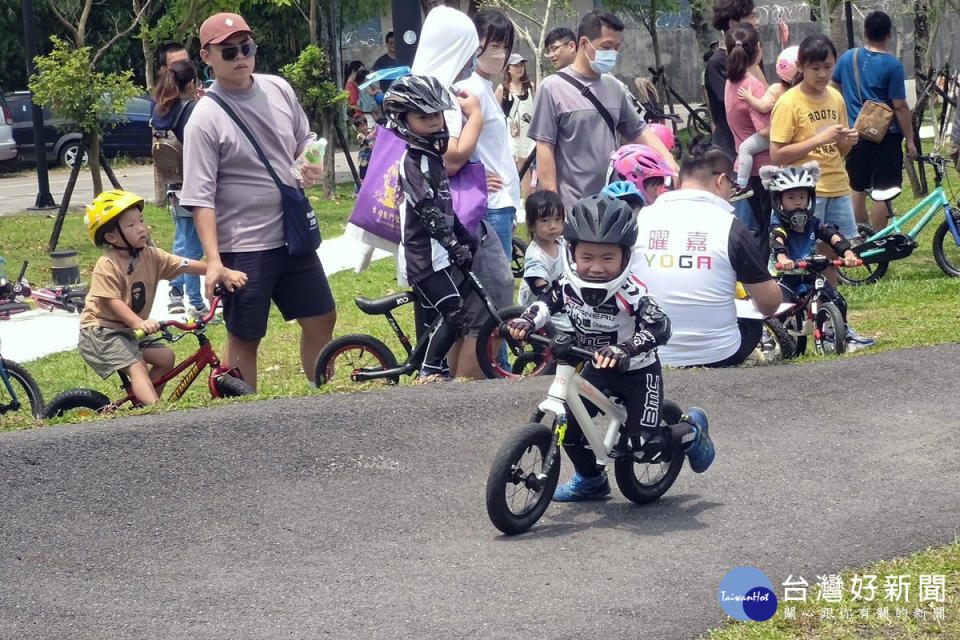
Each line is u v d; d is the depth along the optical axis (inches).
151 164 1240.2
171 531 245.0
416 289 330.3
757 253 328.8
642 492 247.4
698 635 191.3
